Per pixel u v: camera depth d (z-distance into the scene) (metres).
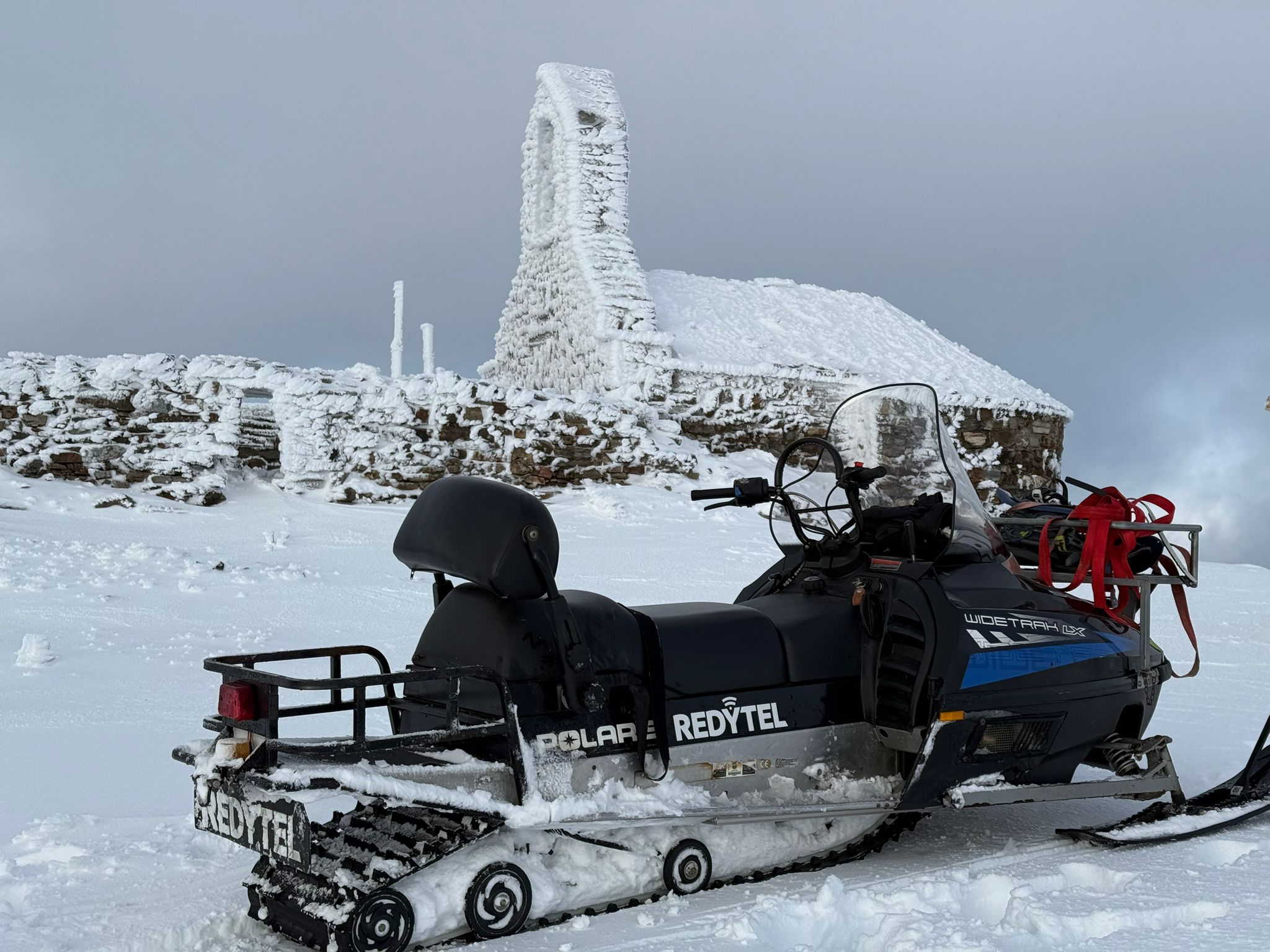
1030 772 3.97
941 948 2.87
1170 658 8.54
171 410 17.08
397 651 8.21
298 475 17.36
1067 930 3.02
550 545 3.33
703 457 20.44
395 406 18.00
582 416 19.05
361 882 2.95
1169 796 4.86
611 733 3.40
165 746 5.51
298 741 3.03
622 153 24.14
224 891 3.60
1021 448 24.42
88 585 10.45
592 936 3.12
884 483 4.22
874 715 3.79
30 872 3.77
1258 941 2.91
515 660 3.28
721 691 3.62
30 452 16.28
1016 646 3.89
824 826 3.80
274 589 10.89
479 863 3.13
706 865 3.52
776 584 4.32
